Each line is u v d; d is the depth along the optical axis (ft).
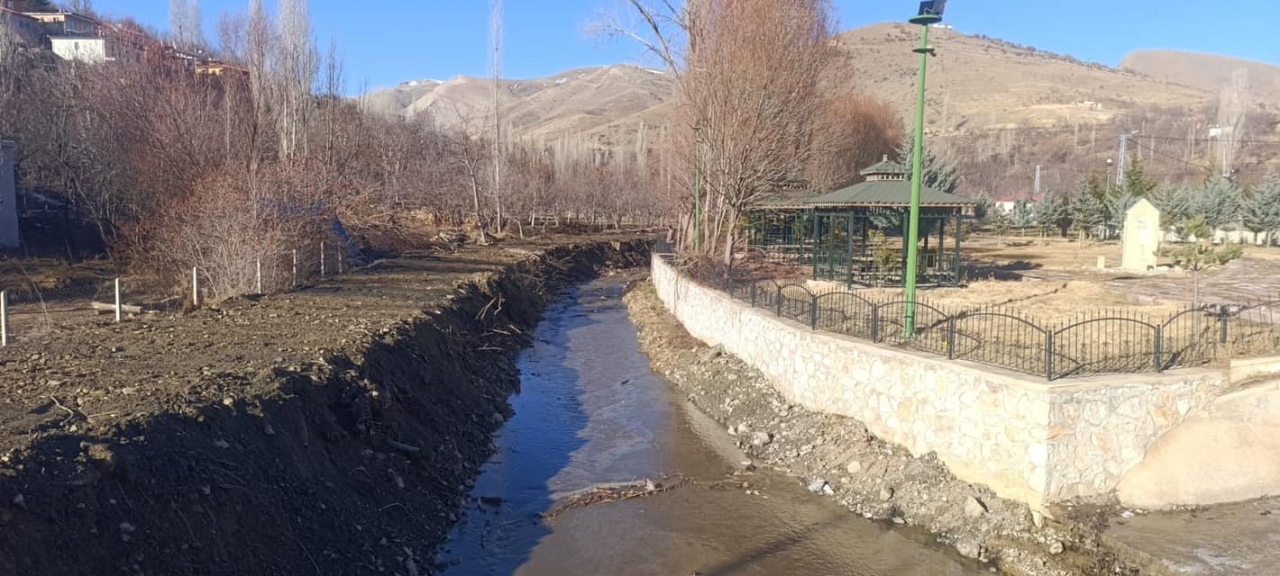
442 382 44.11
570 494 35.32
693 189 88.43
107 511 19.58
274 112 101.14
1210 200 131.85
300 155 95.20
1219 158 213.25
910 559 28.73
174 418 24.50
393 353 40.86
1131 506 29.12
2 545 16.88
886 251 73.46
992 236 161.79
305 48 105.29
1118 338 40.91
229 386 29.01
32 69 137.69
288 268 64.80
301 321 46.19
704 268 72.74
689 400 50.39
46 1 221.66
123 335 40.83
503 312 72.64
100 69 113.70
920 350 36.88
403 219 123.34
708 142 77.61
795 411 42.06
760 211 97.81
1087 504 28.86
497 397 49.26
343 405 32.63
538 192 171.12
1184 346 37.78
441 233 123.85
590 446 41.86
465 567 28.22
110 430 22.52
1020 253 112.68
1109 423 29.48
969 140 310.65
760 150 73.87
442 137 173.06
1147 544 26.30
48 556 17.58
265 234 61.98
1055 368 32.48
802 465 37.40
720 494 35.04
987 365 32.78
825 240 92.58
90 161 93.97
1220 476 29.84
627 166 233.76
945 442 32.50
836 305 54.65
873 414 36.70
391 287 65.26
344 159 116.67
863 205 66.85
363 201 99.55
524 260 101.71
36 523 17.92
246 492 23.44
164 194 75.66
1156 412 30.09
